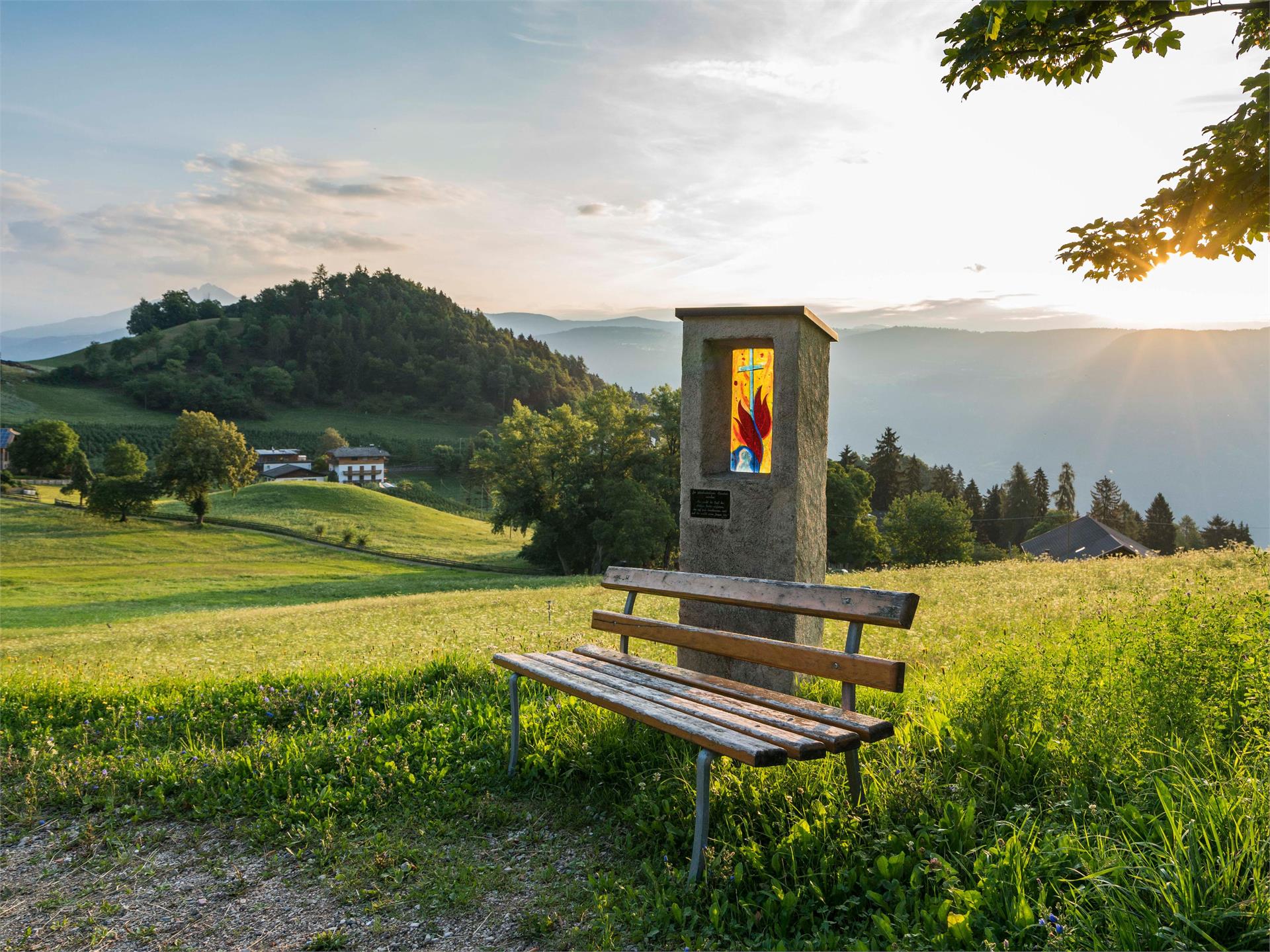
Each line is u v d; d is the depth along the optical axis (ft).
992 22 14.53
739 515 19.25
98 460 511.81
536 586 111.55
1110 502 429.79
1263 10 16.06
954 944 8.25
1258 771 10.49
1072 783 11.19
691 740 11.21
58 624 106.42
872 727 11.18
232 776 16.46
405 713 19.84
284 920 11.25
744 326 19.03
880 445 344.08
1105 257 21.33
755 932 9.73
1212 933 7.64
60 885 12.82
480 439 606.96
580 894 11.16
